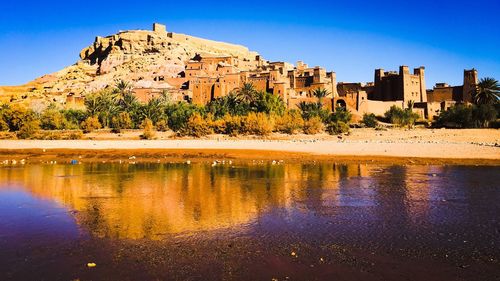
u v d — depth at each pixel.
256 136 62.75
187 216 14.77
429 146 44.44
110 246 11.38
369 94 105.94
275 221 14.06
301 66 127.31
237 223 13.79
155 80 116.62
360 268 9.81
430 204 16.88
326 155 40.03
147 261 10.23
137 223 13.79
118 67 142.75
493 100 77.31
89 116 75.12
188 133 64.31
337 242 11.74
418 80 101.75
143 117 73.38
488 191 19.92
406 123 76.12
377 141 53.53
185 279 9.14
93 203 17.16
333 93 106.25
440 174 26.38
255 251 10.97
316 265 9.98
